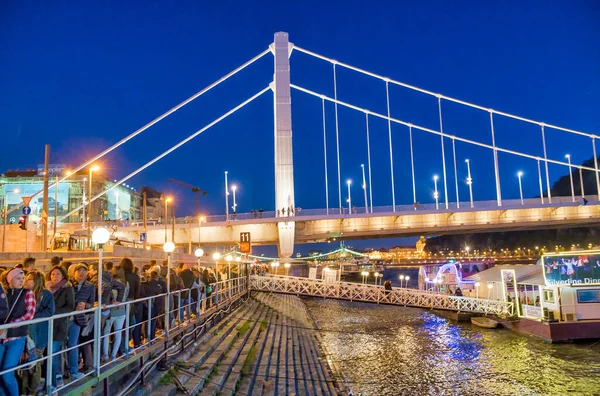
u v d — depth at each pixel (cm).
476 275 5519
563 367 2753
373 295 4803
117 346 1100
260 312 3681
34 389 855
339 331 4106
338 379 2384
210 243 7806
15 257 1766
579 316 3441
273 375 1911
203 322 1989
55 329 892
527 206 7888
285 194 7306
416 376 2605
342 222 7519
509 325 4016
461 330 4156
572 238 17000
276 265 7256
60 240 3631
